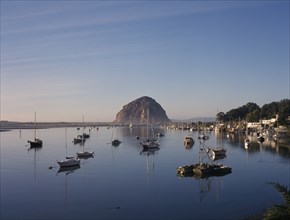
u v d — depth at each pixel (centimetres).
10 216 5088
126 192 6488
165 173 8519
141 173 8606
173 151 14312
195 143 18200
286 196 2441
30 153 14400
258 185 6912
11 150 15788
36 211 5331
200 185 6994
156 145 15488
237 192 6334
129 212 5188
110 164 10506
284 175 8019
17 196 6359
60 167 9875
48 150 15775
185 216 4938
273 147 14800
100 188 6912
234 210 5169
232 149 14388
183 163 10506
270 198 5831
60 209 5416
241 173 8344
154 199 5928
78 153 12725
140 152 14150
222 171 8275
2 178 8300
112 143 18562
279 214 2397
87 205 5625
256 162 10319
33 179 8125
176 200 5834
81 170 9394
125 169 9381
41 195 6412
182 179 7656
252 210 5131
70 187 7081
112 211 5259
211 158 11525
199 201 5747
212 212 5100
